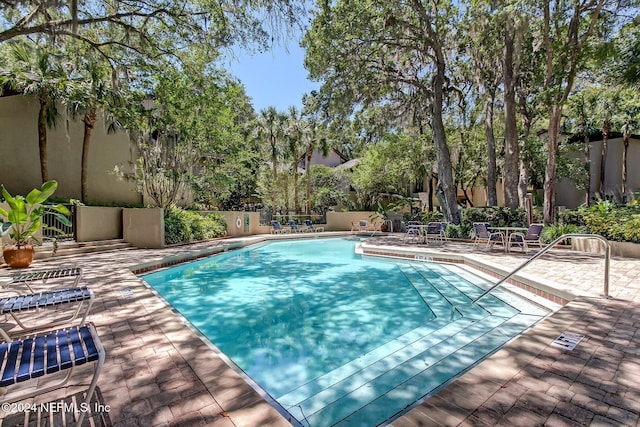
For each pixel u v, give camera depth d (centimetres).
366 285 680
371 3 1105
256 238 1456
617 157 1719
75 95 1093
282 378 306
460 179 1845
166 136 1272
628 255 795
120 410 200
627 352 264
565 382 221
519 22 985
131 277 605
